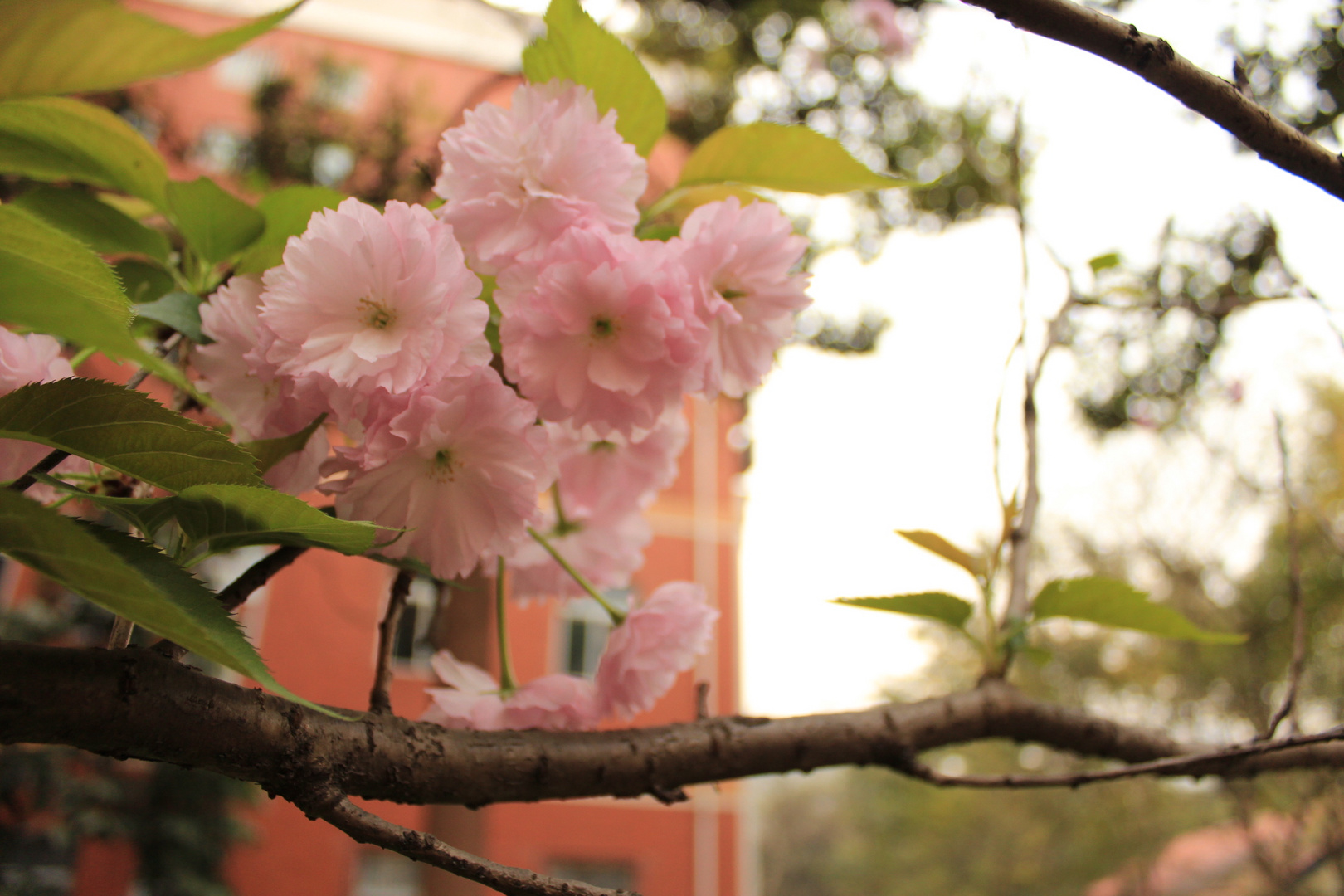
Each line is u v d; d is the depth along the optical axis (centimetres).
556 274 29
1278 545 214
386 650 28
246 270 31
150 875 214
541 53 33
